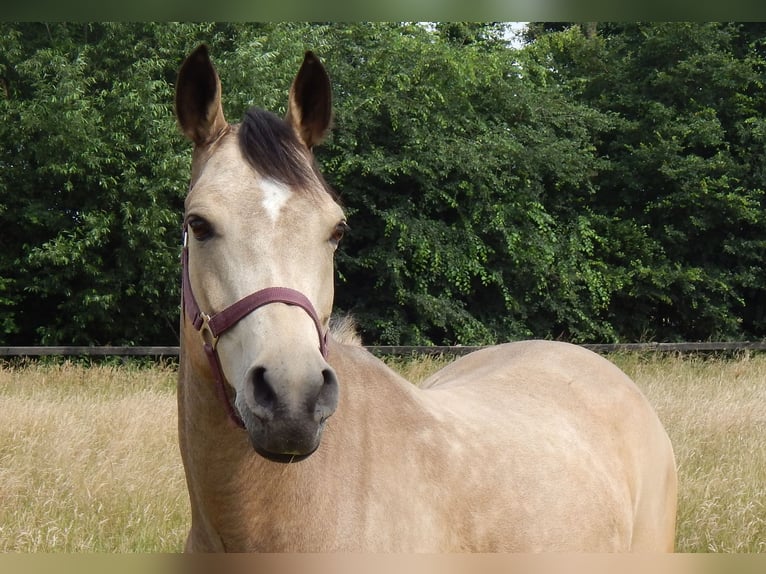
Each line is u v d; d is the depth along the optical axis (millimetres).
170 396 7332
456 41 17016
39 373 9148
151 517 4141
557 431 2773
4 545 3766
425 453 2252
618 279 15906
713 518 4191
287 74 13500
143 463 4898
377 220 14703
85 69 13055
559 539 2445
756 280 16547
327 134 2248
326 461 2062
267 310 1782
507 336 15352
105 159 12391
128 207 12477
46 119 12422
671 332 17047
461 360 3727
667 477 3172
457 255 14609
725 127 17125
